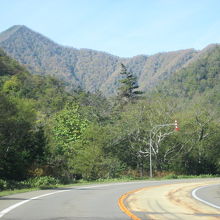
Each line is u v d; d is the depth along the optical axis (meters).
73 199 17.64
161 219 11.09
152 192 23.14
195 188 28.03
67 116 61.69
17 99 43.41
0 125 38.47
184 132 71.25
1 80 132.25
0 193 20.78
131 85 106.44
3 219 10.75
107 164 54.34
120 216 11.63
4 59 178.50
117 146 65.25
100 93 126.31
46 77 174.50
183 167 74.38
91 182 41.12
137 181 43.09
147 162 69.00
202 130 71.75
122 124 67.81
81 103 118.06
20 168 41.94
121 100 105.50
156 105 71.06
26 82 153.25
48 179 34.66
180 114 72.50
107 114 87.31
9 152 40.97
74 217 11.31
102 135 60.38
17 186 27.62
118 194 21.25
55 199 17.52
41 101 118.94
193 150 73.69
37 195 19.92
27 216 11.44
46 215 11.70
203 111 72.56
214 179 48.84
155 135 68.62
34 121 45.47
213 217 11.73
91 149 54.56
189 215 12.13
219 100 153.62
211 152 74.38
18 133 40.53
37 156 45.62
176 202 16.73
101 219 10.95
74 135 59.91
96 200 17.22
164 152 70.62
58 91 143.12
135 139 67.88
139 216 11.65
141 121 69.12
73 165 53.81
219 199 18.84
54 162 52.97
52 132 59.72
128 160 68.38
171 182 39.09
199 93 199.50
